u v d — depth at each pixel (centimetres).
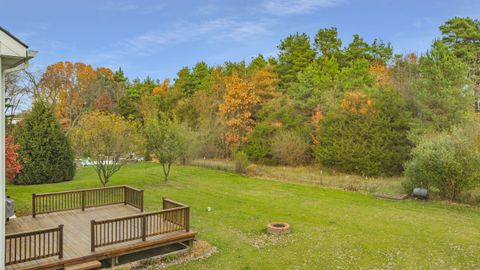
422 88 2234
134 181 2080
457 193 1523
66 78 4041
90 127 1722
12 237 695
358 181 2017
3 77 583
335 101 2741
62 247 749
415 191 1590
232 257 869
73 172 2112
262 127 2861
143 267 800
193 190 1827
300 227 1147
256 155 2814
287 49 3966
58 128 2066
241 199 1606
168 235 905
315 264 829
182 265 814
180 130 2089
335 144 2369
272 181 2153
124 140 1750
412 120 2222
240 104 3089
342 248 943
